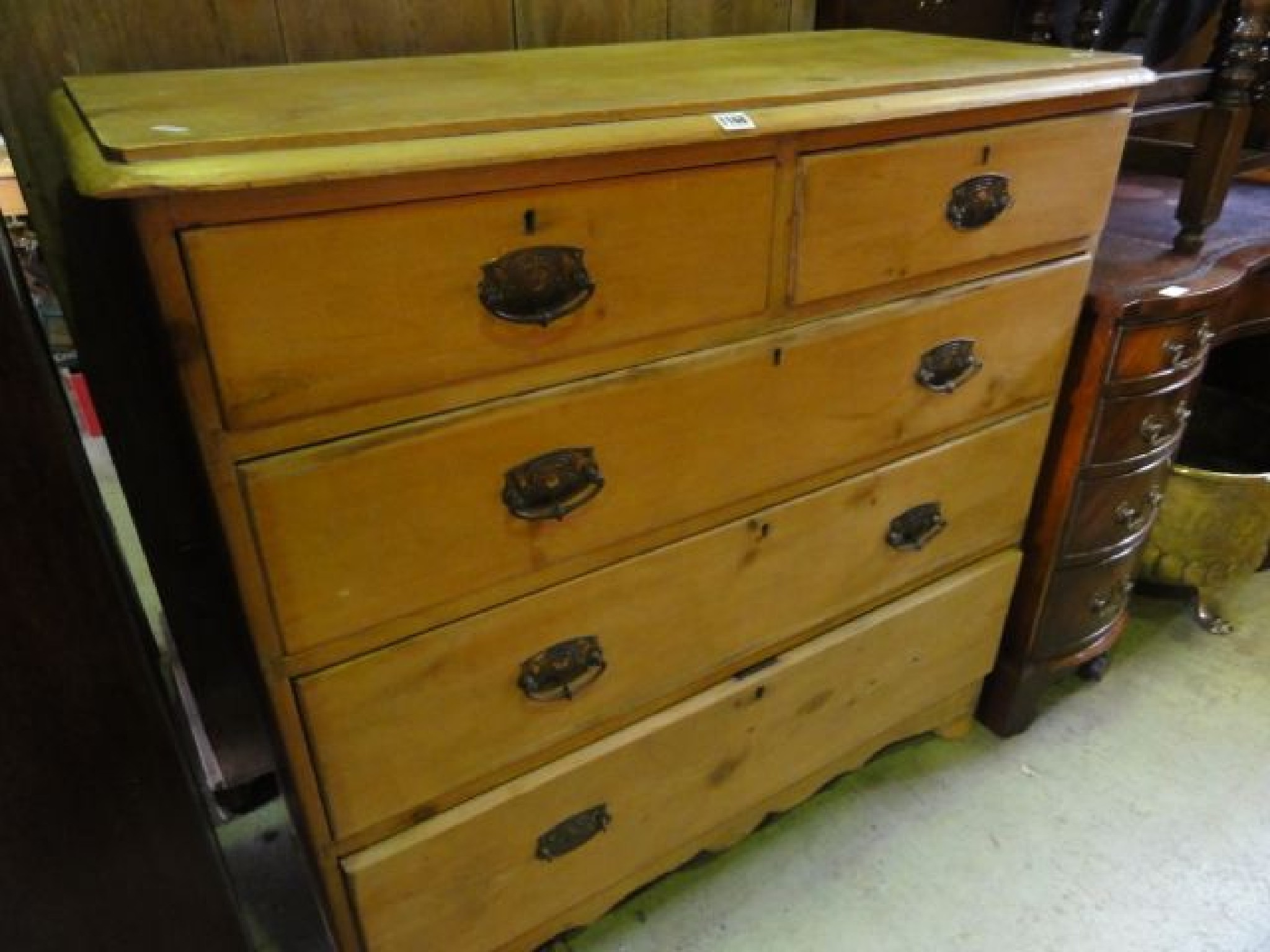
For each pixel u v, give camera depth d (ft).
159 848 2.42
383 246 2.03
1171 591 5.81
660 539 2.92
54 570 1.98
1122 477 4.15
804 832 4.30
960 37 4.66
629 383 2.56
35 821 2.22
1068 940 3.82
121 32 2.86
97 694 2.15
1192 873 4.09
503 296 2.22
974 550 4.04
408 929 3.02
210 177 1.77
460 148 2.02
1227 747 4.74
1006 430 3.74
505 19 3.46
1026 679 4.61
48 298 5.42
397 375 2.18
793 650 3.62
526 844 3.16
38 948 2.39
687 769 3.51
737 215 2.51
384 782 2.71
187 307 1.89
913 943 3.82
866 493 3.41
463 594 2.57
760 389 2.85
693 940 3.83
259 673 2.44
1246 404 5.99
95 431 6.59
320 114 2.13
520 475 2.48
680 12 3.84
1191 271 4.01
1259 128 5.43
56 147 2.88
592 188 2.24
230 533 2.15
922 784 4.55
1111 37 5.07
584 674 2.97
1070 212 3.33
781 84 2.63
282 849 4.20
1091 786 4.52
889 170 2.76
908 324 3.11
